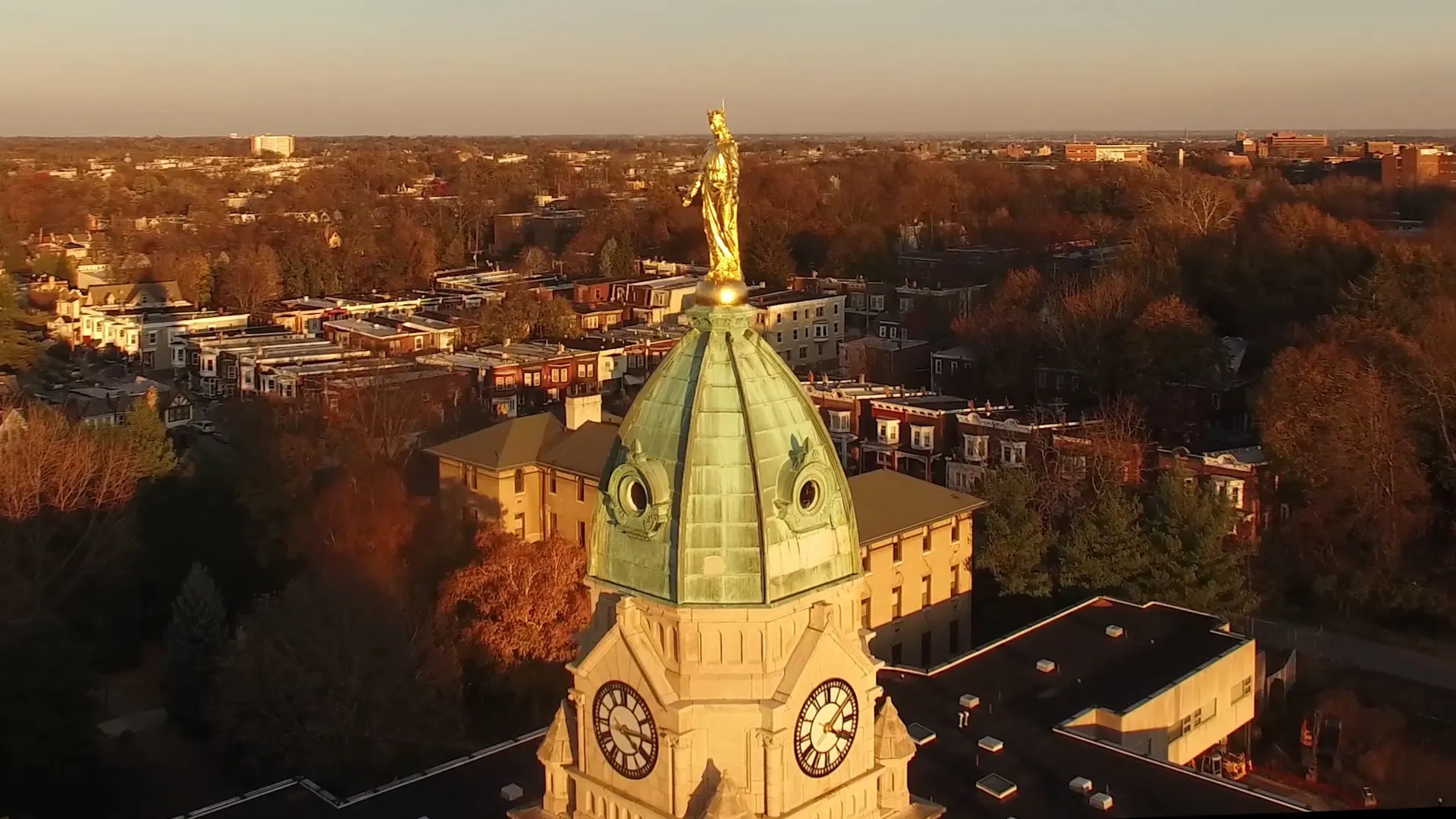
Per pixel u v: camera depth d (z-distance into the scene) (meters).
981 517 98.81
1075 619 75.19
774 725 29.92
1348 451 98.50
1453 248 144.00
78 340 190.25
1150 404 133.62
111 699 85.69
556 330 177.75
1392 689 86.00
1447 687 86.12
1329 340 112.62
